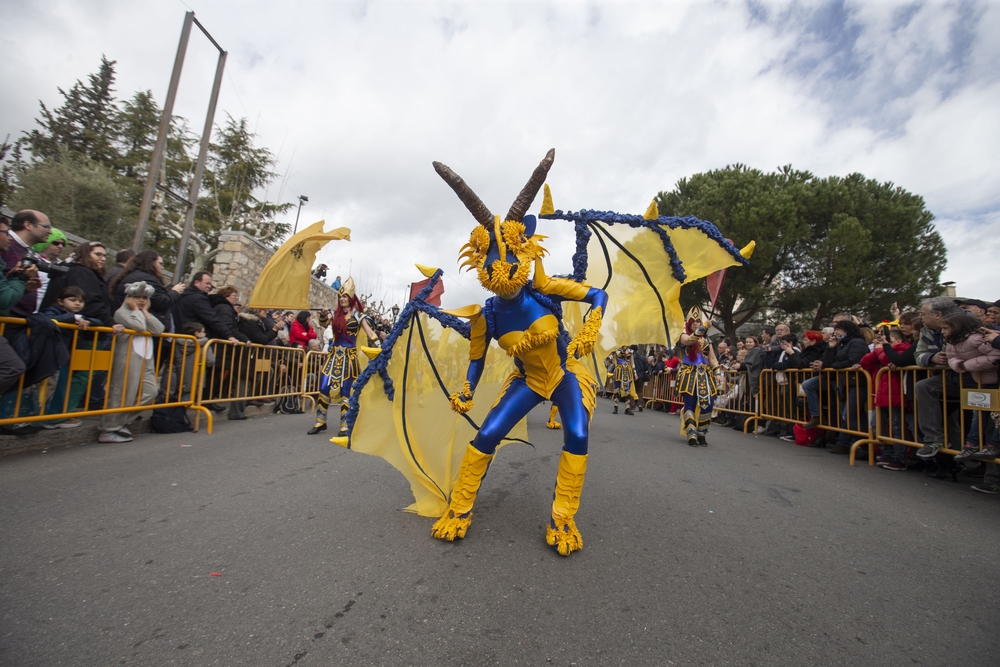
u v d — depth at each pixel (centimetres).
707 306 2170
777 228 1881
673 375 1209
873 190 2000
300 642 169
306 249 770
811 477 462
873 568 251
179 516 286
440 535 265
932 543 291
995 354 404
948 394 458
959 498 404
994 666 168
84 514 283
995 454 408
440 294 380
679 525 306
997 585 235
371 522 289
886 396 527
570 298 274
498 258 250
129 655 158
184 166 2916
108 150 3072
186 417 572
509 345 272
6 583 201
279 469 404
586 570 236
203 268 1970
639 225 332
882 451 545
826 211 1961
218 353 647
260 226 2666
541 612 195
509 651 168
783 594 219
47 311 437
